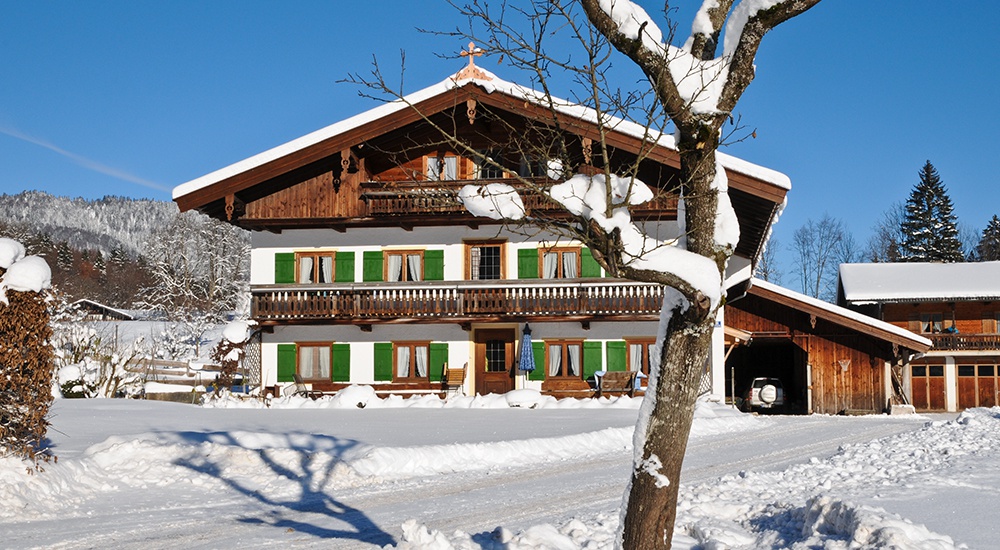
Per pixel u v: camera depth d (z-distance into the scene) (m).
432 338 29.81
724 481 12.05
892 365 33.38
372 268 29.77
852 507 7.61
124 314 76.19
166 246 76.94
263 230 30.06
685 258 6.13
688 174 6.39
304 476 13.33
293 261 30.00
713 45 6.51
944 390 44.62
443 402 26.91
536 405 26.59
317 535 9.62
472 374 29.70
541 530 8.25
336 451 15.20
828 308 32.28
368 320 29.22
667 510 6.36
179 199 28.05
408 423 20.41
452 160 28.55
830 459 13.94
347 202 28.91
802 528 8.15
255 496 12.17
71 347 31.98
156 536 9.59
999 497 9.65
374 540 9.30
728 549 7.48
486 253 29.73
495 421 21.06
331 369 29.97
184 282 69.06
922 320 45.84
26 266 11.51
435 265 29.59
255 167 27.81
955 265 48.06
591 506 11.23
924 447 14.38
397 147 28.83
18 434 11.58
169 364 41.62
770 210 26.42
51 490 11.41
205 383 37.19
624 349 29.22
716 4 6.51
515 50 6.84
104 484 12.52
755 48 6.22
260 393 29.16
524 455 16.23
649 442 6.37
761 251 29.84
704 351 6.33
